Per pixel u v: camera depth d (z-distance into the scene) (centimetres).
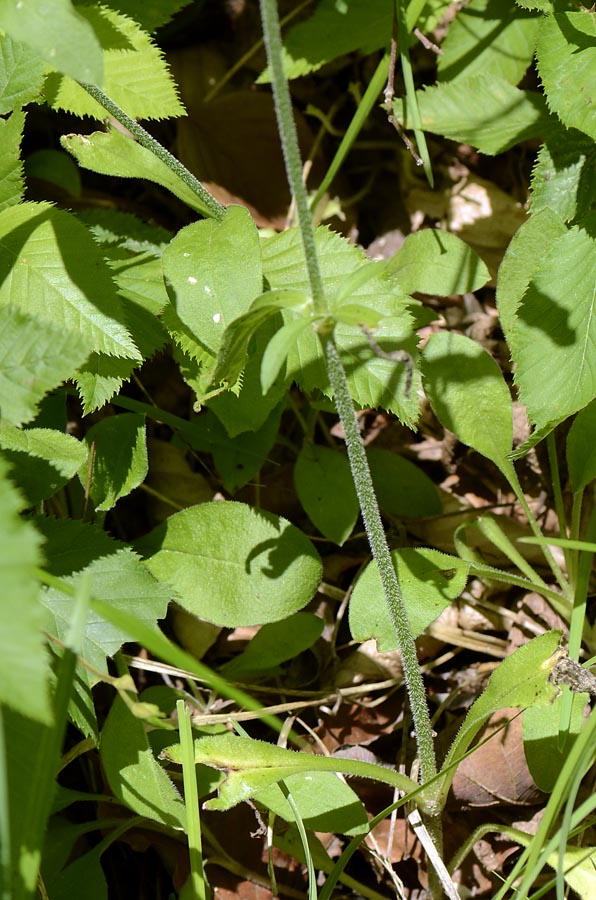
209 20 92
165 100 80
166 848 80
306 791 77
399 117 84
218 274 76
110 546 77
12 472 76
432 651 84
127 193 91
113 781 77
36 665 57
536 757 78
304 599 80
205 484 87
